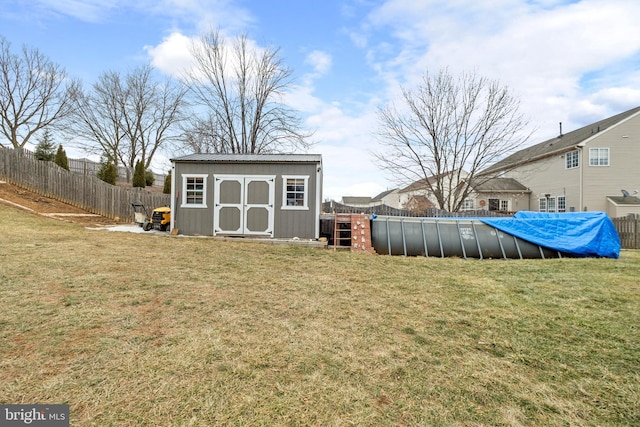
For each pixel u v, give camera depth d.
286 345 2.82
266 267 6.19
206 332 3.02
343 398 2.09
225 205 10.30
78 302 3.65
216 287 4.59
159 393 2.06
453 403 2.08
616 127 18.80
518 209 24.20
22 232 8.44
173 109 29.31
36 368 2.29
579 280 5.75
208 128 22.28
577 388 2.30
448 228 9.18
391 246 8.98
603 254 8.77
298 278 5.41
